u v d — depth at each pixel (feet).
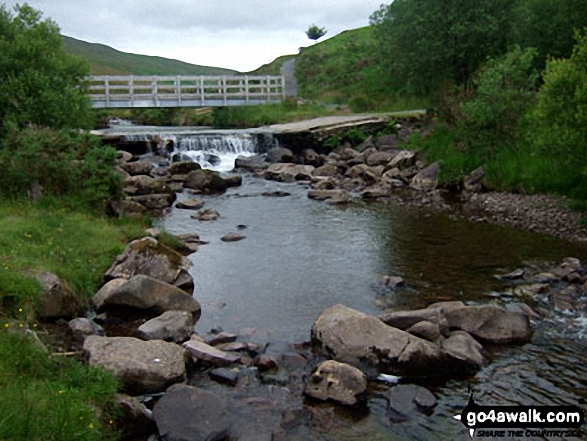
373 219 59.52
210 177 76.89
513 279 40.55
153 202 66.49
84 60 76.79
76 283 35.12
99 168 53.98
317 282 40.50
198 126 135.23
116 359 25.36
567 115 48.26
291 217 60.90
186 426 22.21
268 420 23.52
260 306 36.09
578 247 47.91
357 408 24.54
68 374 23.70
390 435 22.74
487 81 71.97
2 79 65.87
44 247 37.78
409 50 99.91
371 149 92.43
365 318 29.45
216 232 54.54
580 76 48.06
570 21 82.07
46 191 49.34
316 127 100.94
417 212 62.49
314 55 201.67
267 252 47.93
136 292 33.63
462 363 27.84
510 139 71.82
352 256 46.62
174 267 39.19
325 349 28.81
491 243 49.75
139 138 92.02
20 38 66.54
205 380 26.68
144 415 22.71
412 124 102.32
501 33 95.25
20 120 63.10
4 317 27.73
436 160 80.43
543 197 61.93
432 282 40.32
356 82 158.40
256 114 124.98
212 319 34.04
